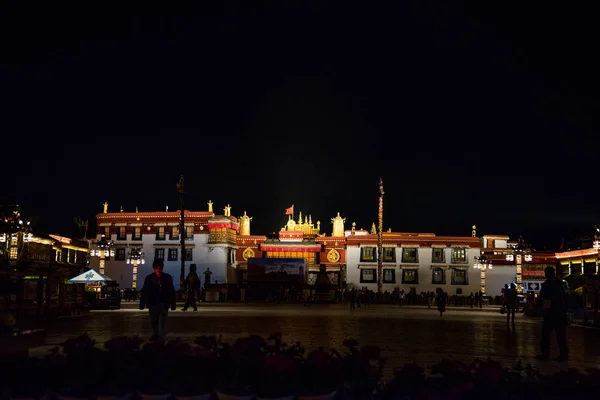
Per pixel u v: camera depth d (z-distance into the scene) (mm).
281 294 68688
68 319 29062
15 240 32156
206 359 6914
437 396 6219
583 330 28922
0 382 6820
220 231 79812
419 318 36188
